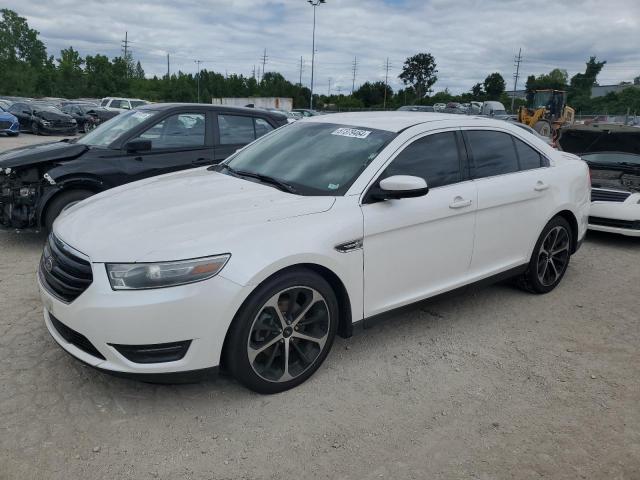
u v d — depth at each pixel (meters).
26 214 5.84
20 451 2.71
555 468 2.76
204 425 2.98
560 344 4.13
